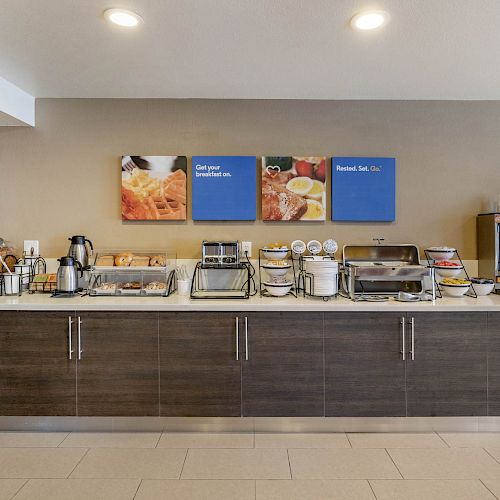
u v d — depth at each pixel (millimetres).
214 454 2330
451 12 1963
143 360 2570
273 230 3168
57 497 1947
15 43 2279
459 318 2551
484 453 2336
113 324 2564
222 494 1968
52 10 1948
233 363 2568
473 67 2594
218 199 3146
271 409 2568
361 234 3174
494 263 2984
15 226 3146
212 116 3154
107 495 1960
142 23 2066
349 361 2561
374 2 1880
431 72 2670
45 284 3006
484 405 2557
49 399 2572
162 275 3072
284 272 2938
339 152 3166
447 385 2561
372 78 2770
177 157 3141
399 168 3168
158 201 3143
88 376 2566
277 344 2562
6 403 2566
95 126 3150
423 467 2197
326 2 1883
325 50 2359
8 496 1952
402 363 2557
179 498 1937
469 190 3174
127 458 2287
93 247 3158
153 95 3098
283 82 2844
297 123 3158
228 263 2977
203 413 2574
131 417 2588
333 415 2564
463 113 3154
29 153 3145
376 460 2266
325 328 2559
